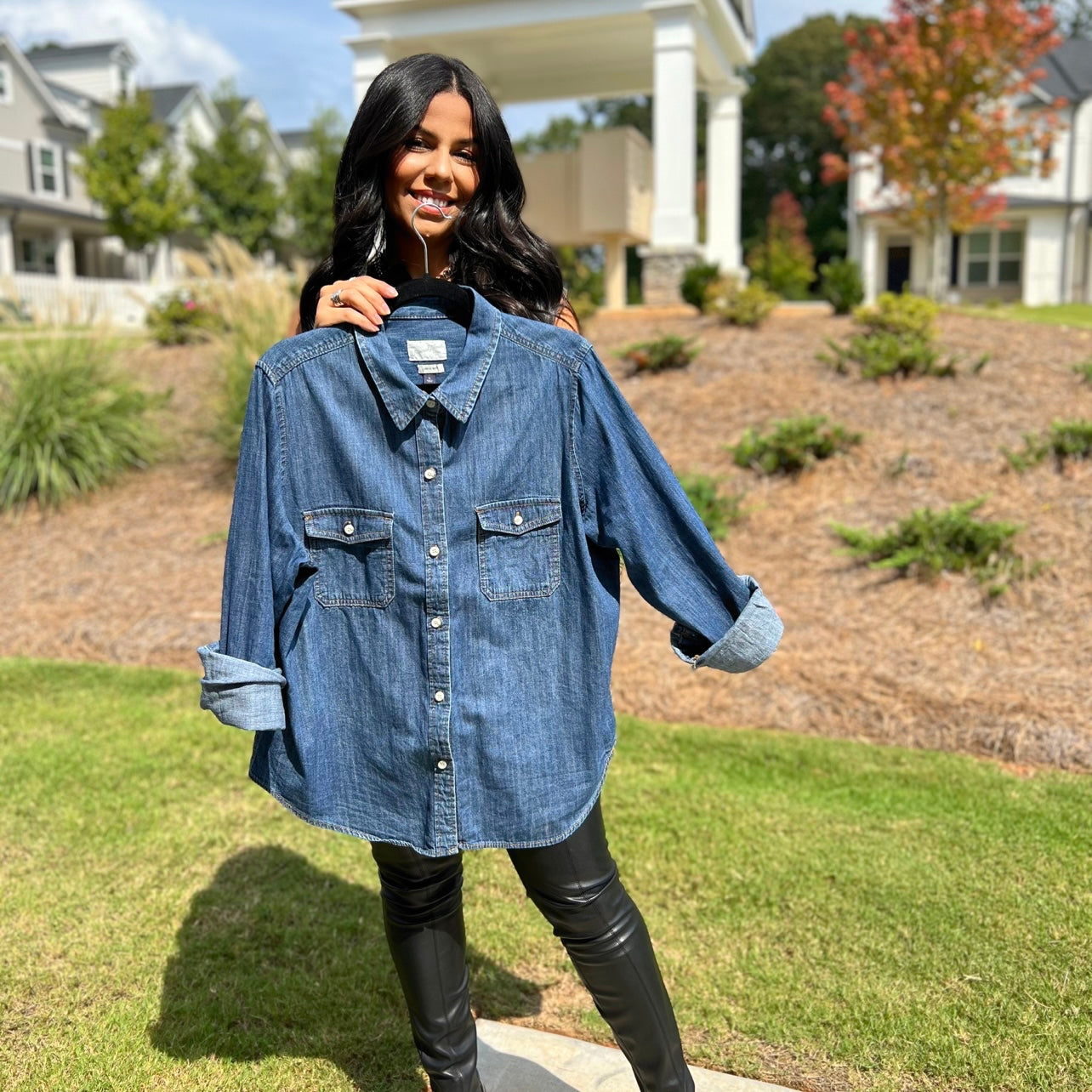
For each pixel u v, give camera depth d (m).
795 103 44.88
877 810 3.33
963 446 6.54
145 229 28.19
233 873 3.03
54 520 7.32
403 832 1.71
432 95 1.69
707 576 1.70
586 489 1.70
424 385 1.68
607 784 3.57
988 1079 2.10
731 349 8.73
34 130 31.98
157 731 4.13
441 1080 1.90
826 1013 2.33
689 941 2.64
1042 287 27.47
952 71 11.83
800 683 4.30
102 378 8.21
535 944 2.68
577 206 13.70
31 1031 2.32
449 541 1.64
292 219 33.31
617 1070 2.18
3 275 8.38
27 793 3.56
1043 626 4.61
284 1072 2.19
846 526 5.71
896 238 29.17
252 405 1.69
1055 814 3.25
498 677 1.67
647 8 11.30
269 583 1.67
